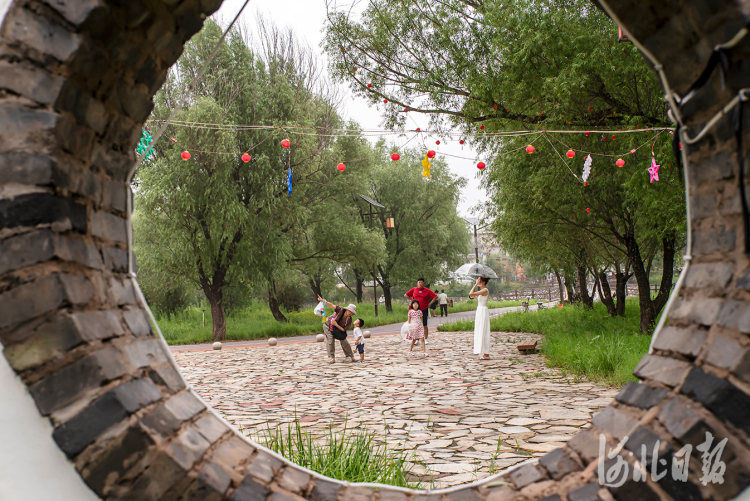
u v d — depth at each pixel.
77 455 1.64
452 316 34.22
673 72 1.98
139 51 1.92
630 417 1.94
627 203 13.10
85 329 1.70
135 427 1.68
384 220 37.03
